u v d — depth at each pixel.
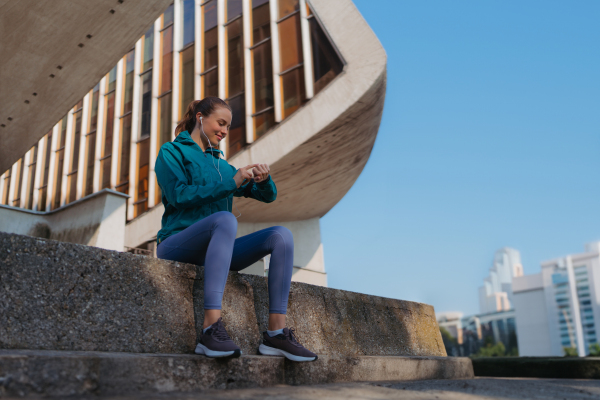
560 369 4.95
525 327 151.62
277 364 2.00
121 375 1.43
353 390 1.75
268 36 14.35
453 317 154.50
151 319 1.89
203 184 2.22
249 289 2.36
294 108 13.16
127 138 16.91
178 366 1.60
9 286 1.55
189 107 2.51
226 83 14.96
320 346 2.63
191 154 2.29
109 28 7.55
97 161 17.31
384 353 3.14
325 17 12.95
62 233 9.86
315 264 17.55
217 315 1.85
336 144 12.92
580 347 145.12
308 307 2.66
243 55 14.73
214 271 1.92
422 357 3.12
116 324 1.78
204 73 15.61
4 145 9.91
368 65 11.64
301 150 12.46
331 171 14.45
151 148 15.89
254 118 13.94
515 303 157.00
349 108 11.60
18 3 6.74
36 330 1.57
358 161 14.93
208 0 16.30
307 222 18.03
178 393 1.49
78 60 8.06
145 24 7.65
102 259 1.81
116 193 9.45
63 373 1.31
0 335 1.49
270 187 2.44
